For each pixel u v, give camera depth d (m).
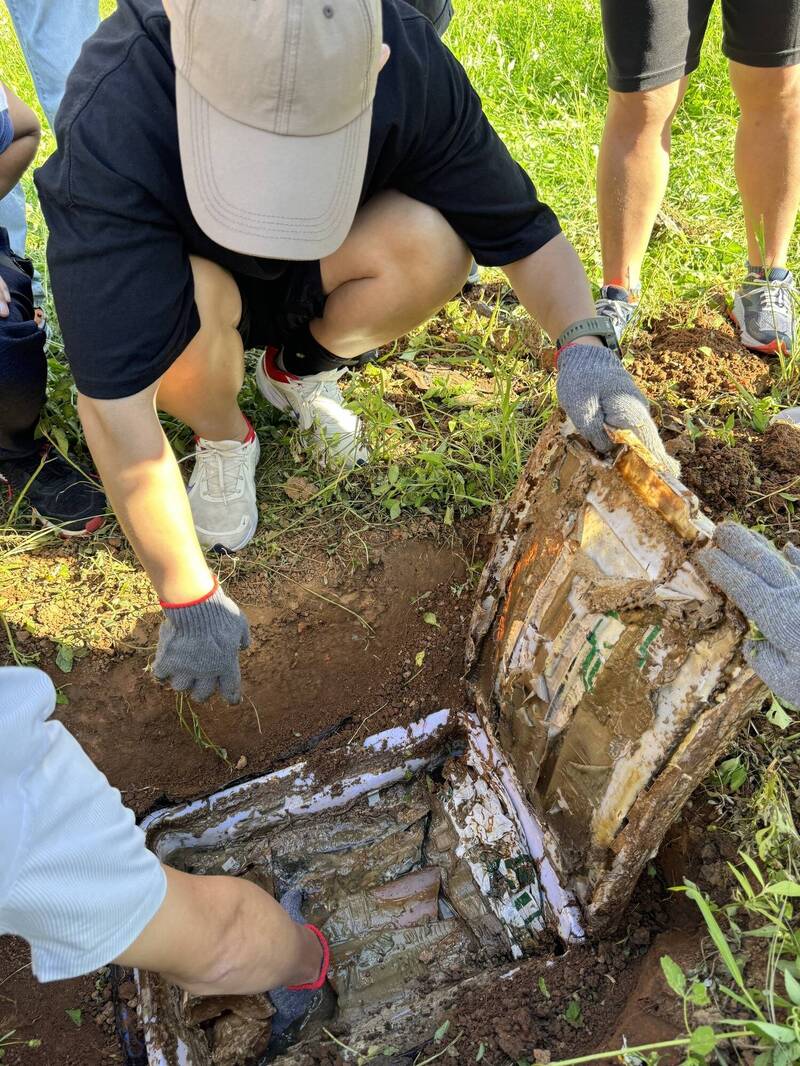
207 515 2.04
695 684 1.24
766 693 1.24
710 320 2.63
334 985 1.70
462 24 3.94
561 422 1.54
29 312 2.04
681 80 2.33
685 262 2.87
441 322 2.71
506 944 1.71
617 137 2.28
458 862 1.85
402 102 1.54
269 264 1.76
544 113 3.54
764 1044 1.21
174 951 1.22
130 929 1.07
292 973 1.54
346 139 1.35
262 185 1.32
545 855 1.71
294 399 2.24
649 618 1.32
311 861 1.90
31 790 0.96
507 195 1.74
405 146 1.62
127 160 1.40
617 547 1.39
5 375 1.85
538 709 1.66
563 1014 1.48
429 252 1.84
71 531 2.08
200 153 1.33
